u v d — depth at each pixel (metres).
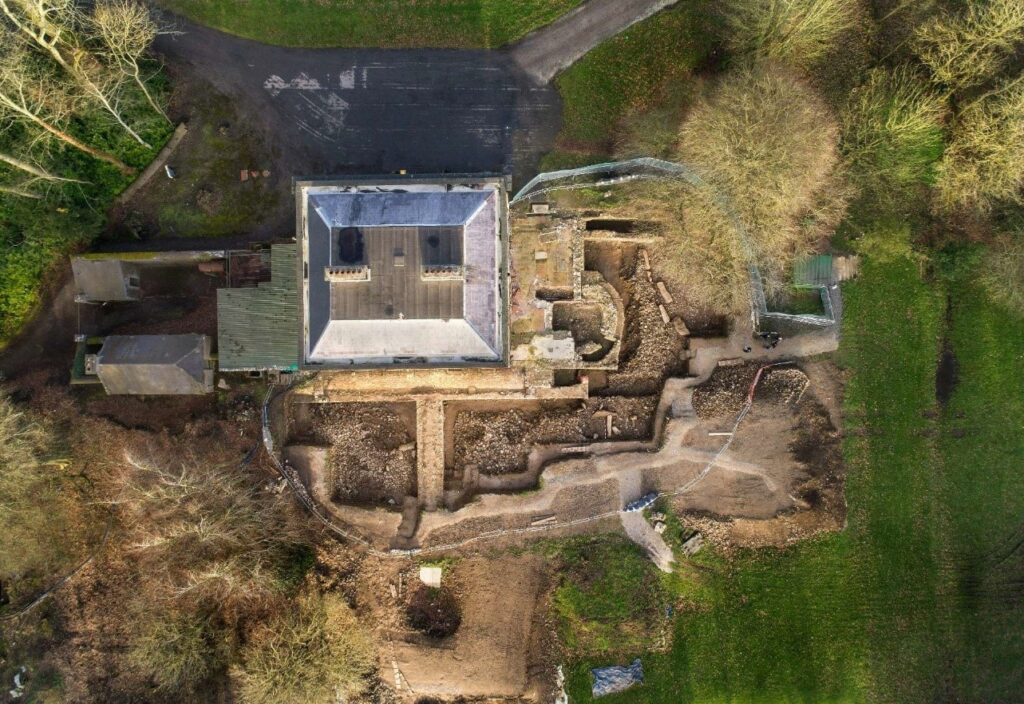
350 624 38.06
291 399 39.62
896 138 37.44
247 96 40.09
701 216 38.94
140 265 39.88
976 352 40.28
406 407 40.66
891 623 39.38
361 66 40.16
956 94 37.41
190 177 39.88
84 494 38.38
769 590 39.47
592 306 40.56
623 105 40.59
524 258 39.84
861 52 40.41
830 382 39.75
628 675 38.78
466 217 33.56
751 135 36.84
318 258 33.62
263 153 40.06
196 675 36.59
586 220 40.12
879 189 39.41
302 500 38.72
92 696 37.72
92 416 38.56
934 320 40.31
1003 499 39.94
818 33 37.38
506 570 39.25
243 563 35.34
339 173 40.22
